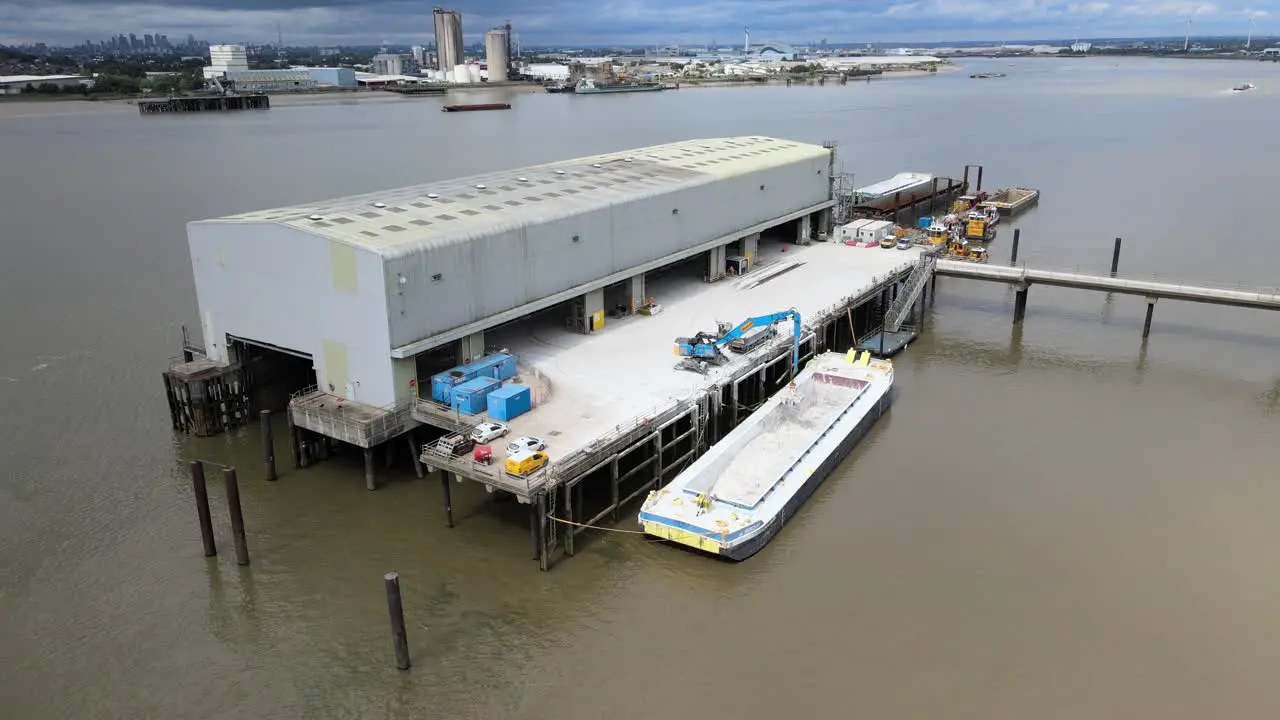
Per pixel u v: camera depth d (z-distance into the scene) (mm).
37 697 31922
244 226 48250
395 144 192250
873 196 108938
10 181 145000
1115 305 76750
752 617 35750
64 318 73750
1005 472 47281
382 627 35406
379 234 46500
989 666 32906
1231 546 40219
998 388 58875
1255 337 68438
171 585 38156
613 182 65188
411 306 45438
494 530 41844
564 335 58688
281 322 49031
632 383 50000
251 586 38000
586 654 33812
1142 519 42500
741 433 47594
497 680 32531
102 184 140500
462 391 45156
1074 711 30734
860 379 55000
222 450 50406
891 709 30922
